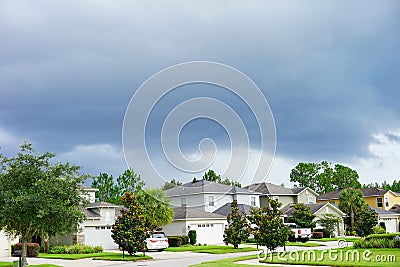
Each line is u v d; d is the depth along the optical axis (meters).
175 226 42.44
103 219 40.19
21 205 19.41
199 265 21.62
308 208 49.34
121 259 27.47
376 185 111.44
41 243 36.34
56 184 20.16
